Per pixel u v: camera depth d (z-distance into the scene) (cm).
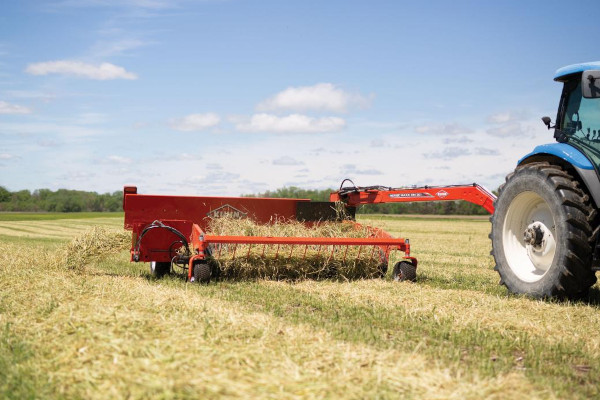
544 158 738
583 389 381
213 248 868
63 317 500
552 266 657
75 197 9538
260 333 466
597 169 637
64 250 918
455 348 471
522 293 705
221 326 481
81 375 360
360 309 626
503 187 760
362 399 334
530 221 734
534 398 349
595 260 630
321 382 354
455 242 1973
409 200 923
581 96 695
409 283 817
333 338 476
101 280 771
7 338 452
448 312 604
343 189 1017
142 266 1039
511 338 502
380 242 848
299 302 668
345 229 963
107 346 407
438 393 348
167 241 877
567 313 596
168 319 500
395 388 352
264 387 342
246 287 766
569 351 471
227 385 341
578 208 636
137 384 340
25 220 4228
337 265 862
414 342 483
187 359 381
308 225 995
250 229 912
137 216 930
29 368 379
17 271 841
